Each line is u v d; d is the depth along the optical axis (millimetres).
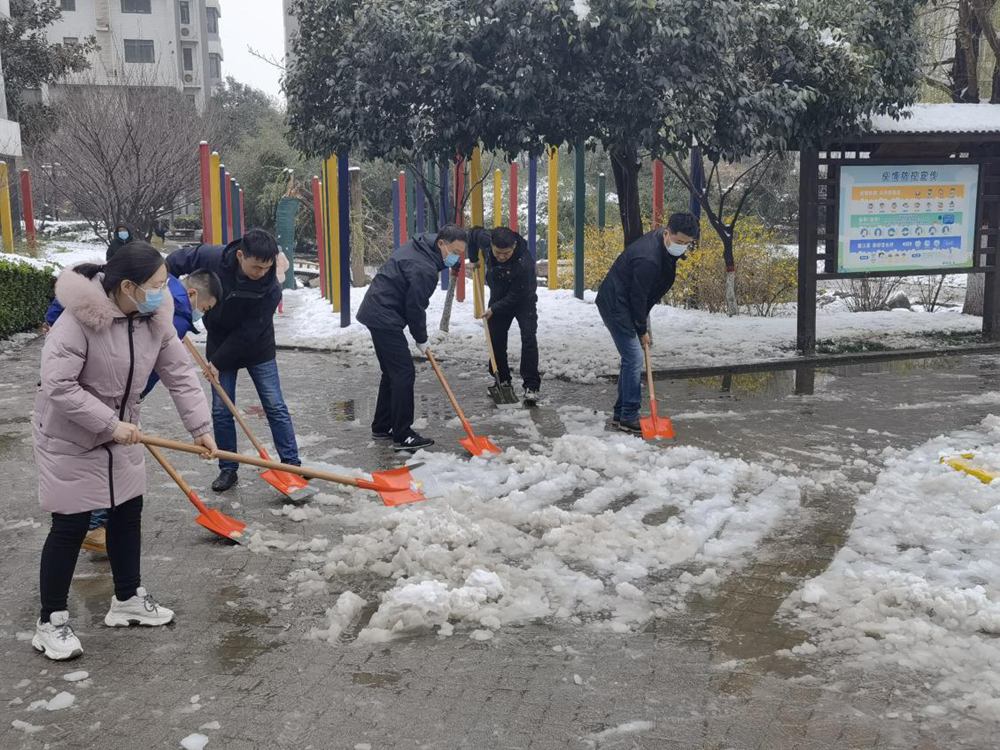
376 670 3656
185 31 59312
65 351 3561
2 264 12383
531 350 8266
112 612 4047
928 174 10844
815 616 4062
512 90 9297
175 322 5109
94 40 32938
